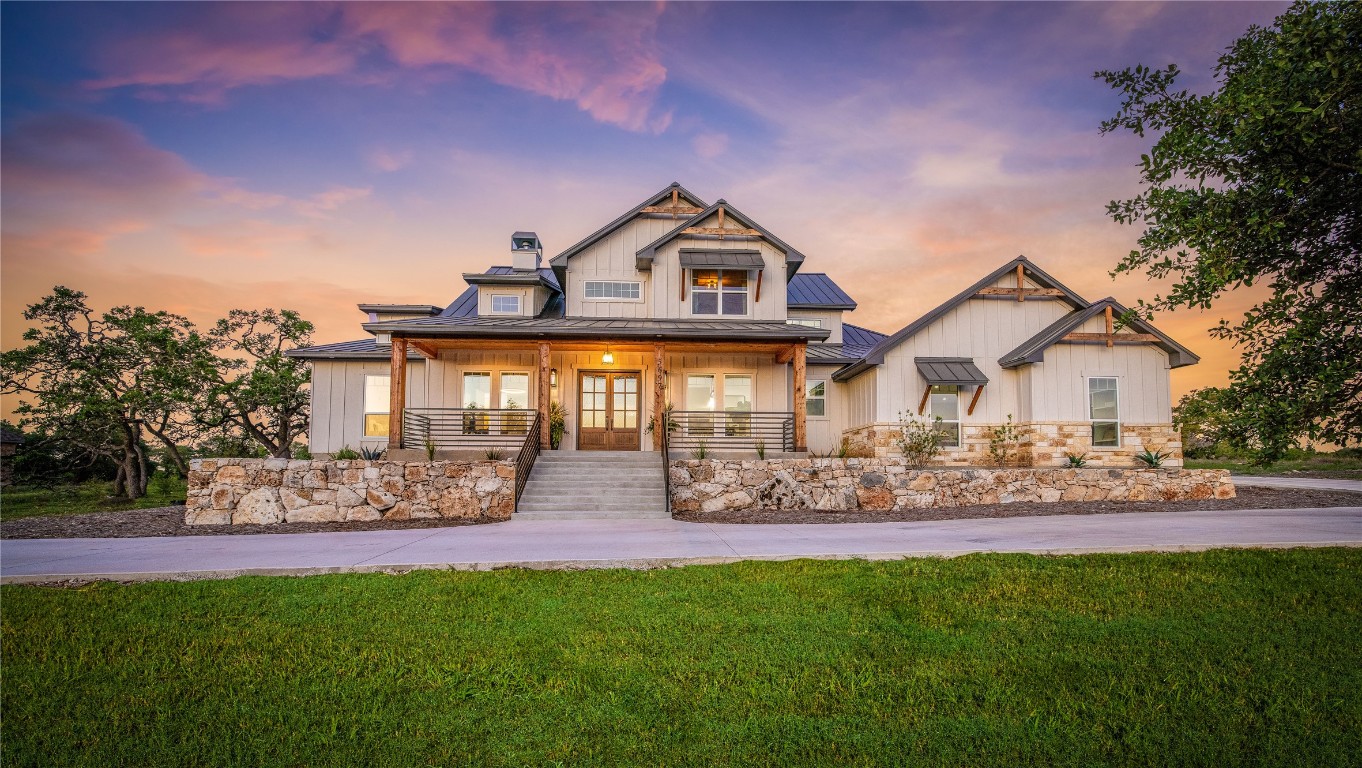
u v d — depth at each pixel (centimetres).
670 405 1766
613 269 1894
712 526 1050
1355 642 450
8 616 530
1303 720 344
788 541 850
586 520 1168
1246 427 439
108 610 543
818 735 328
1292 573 615
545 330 1465
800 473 1315
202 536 1012
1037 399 1602
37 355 2027
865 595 567
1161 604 536
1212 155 446
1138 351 1631
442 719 347
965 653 434
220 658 436
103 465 2906
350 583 625
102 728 342
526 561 702
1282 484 1619
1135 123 514
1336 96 388
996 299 1694
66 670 420
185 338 2141
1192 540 781
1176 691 376
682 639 463
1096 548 740
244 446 2542
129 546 890
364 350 1816
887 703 363
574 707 360
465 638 468
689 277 1841
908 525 1018
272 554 794
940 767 299
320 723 346
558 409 1689
